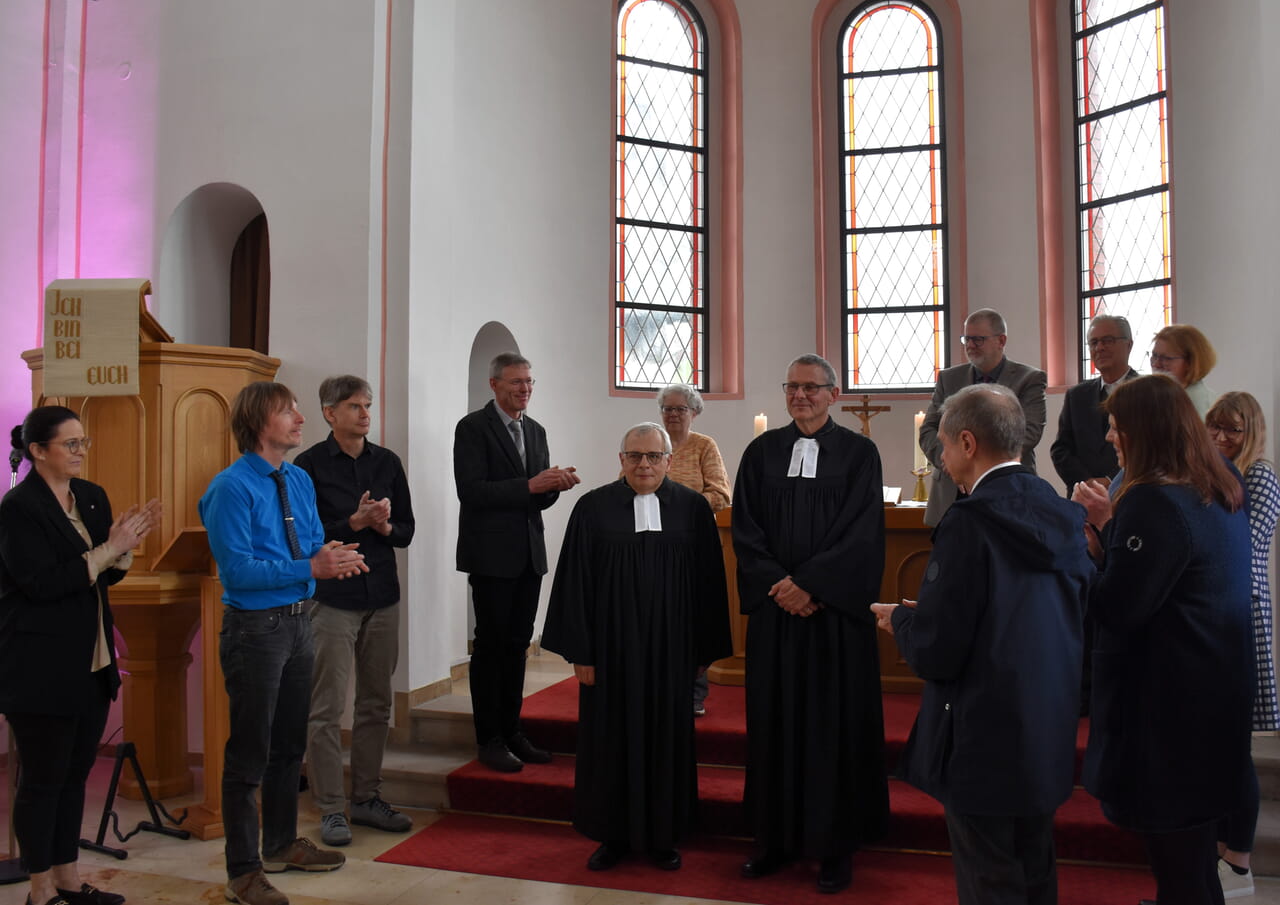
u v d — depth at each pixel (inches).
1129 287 281.9
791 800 132.4
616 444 293.3
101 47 216.7
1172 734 94.6
